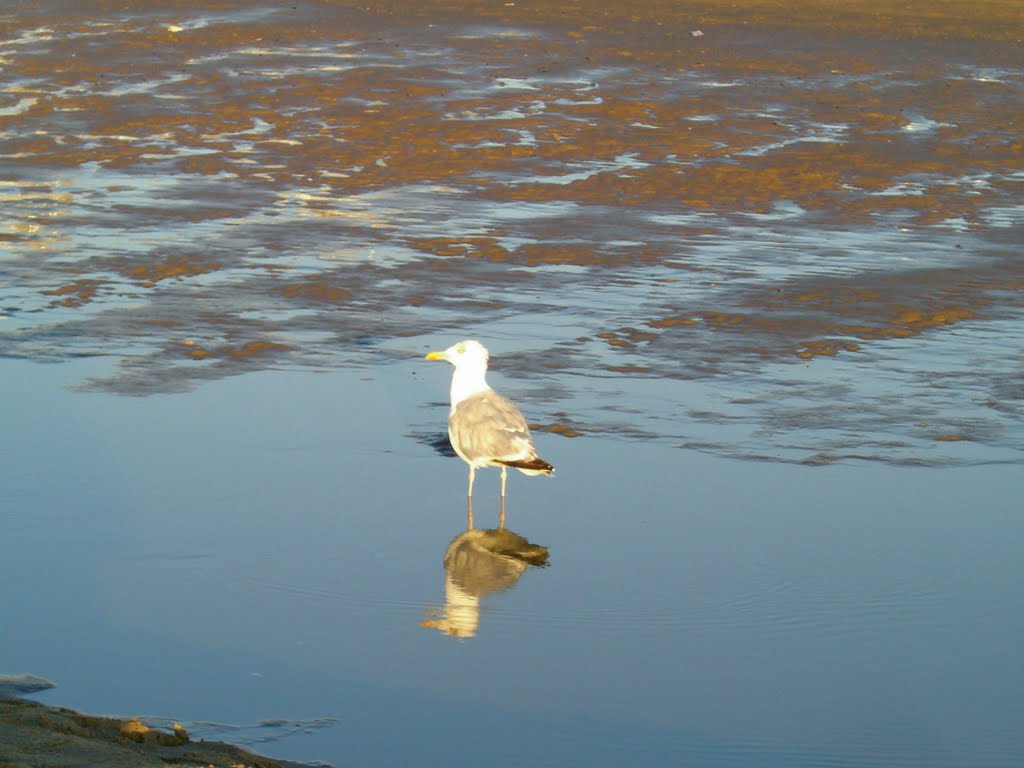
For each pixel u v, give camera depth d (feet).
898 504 43.11
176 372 53.93
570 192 84.38
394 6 141.69
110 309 61.36
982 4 147.84
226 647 33.58
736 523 41.68
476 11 139.13
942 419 50.42
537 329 60.03
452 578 37.86
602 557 39.34
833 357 57.16
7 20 133.80
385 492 43.75
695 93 108.78
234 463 45.47
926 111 104.83
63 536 39.75
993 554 39.63
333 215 78.54
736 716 31.04
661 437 48.42
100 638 33.78
